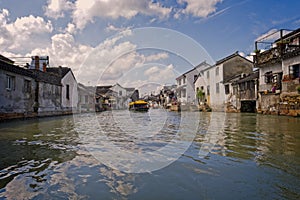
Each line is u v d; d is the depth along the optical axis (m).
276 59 13.95
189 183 2.70
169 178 2.87
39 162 3.61
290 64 13.03
